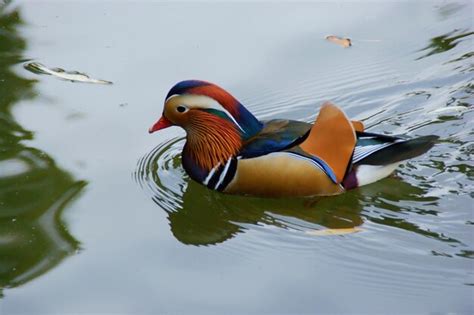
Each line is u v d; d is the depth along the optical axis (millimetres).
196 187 12625
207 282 10336
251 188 12094
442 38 16484
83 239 11172
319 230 11328
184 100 12258
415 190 11961
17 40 16625
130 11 17953
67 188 12305
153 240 11242
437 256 10523
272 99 14797
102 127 13891
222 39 16641
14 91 14852
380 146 11922
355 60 15930
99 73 15438
